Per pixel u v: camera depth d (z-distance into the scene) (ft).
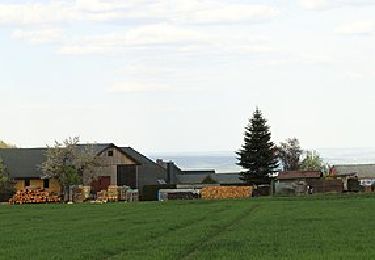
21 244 121.19
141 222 169.78
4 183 383.24
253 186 351.05
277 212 201.57
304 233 133.18
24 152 414.41
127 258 98.02
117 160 419.74
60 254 104.42
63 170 392.47
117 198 346.74
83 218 193.36
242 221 168.14
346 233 132.05
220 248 109.50
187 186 388.57
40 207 263.90
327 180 347.15
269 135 422.82
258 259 94.27
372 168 483.10
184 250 107.14
